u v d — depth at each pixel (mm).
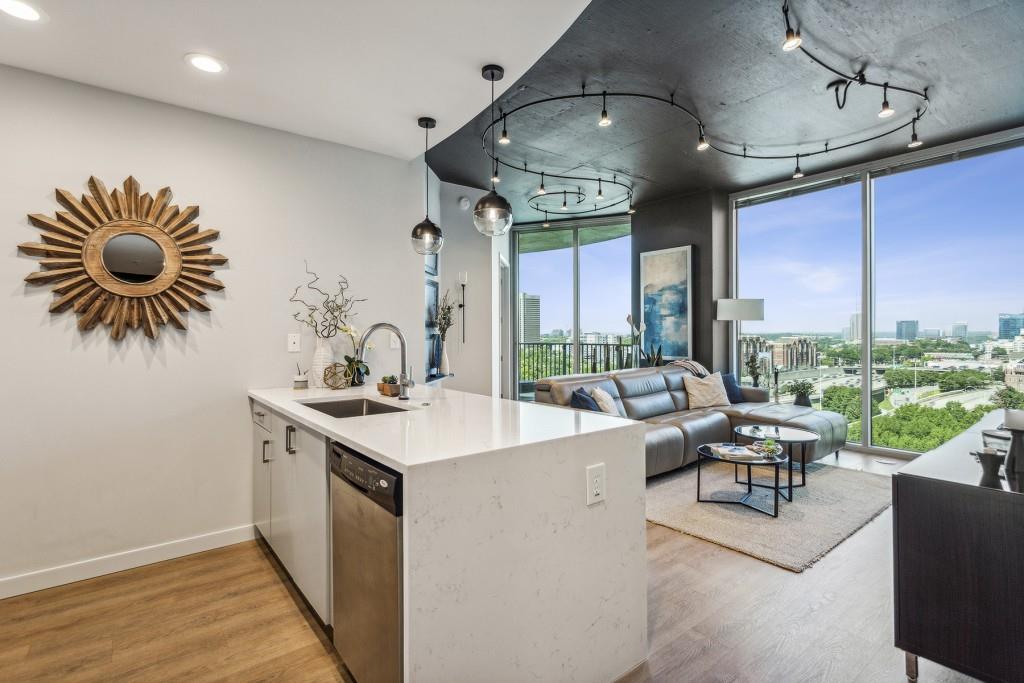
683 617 2031
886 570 2439
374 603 1406
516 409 2193
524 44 2086
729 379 5422
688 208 5980
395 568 1279
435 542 1272
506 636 1413
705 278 5832
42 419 2322
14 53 2162
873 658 1772
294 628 1960
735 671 1704
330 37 2033
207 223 2748
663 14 2510
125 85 2443
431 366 4711
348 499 1580
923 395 4516
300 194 3064
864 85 3268
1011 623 1447
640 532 1790
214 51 2145
